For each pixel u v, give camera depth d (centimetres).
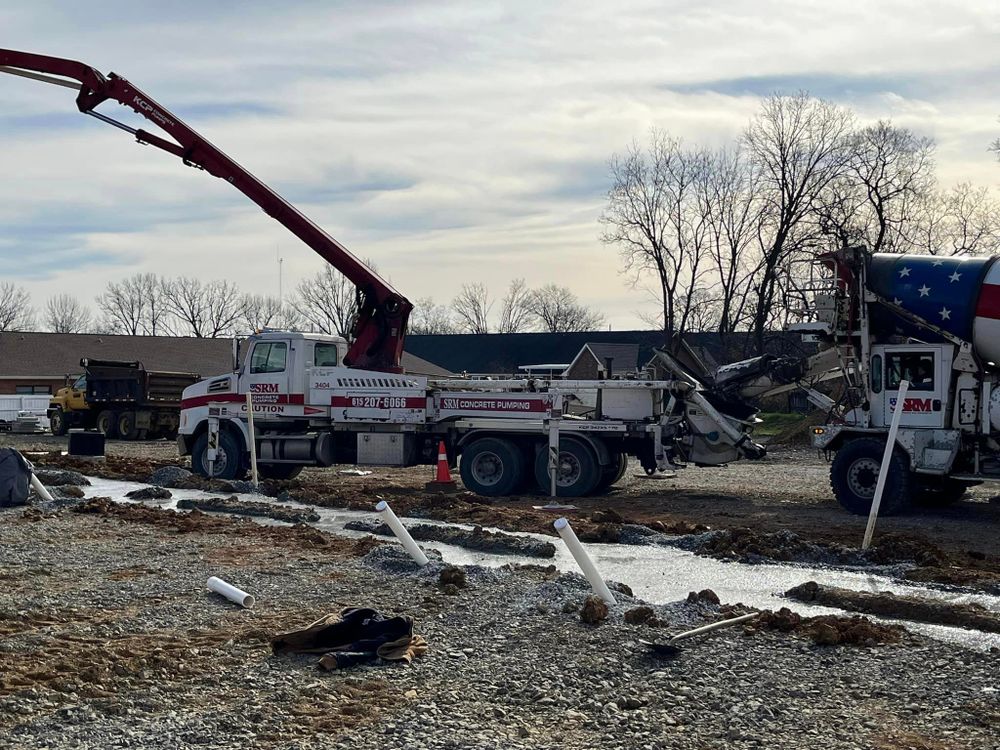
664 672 767
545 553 1324
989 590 1110
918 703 705
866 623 889
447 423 2016
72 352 6153
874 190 5122
